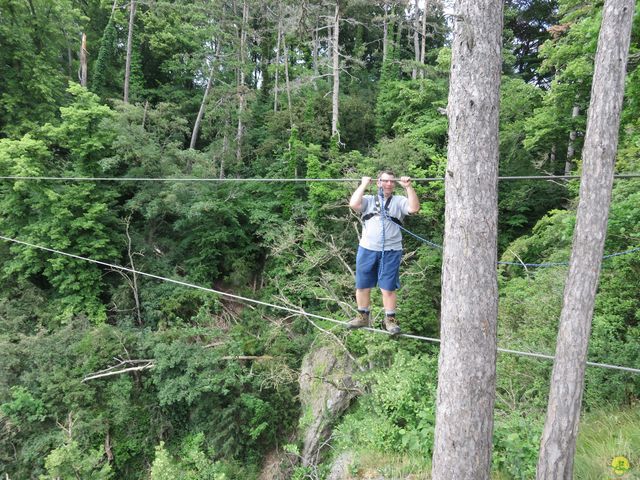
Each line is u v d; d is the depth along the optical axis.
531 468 5.24
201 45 26.56
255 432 13.06
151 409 13.45
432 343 13.44
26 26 20.52
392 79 26.44
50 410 12.65
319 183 17.66
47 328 15.05
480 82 3.62
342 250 16.80
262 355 15.56
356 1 23.17
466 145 3.69
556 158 18.64
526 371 8.64
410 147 17.42
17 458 11.93
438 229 16.55
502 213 18.31
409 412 7.82
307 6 23.20
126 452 12.73
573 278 3.86
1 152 14.23
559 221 10.98
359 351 13.01
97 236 16.39
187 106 26.78
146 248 18.02
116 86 26.12
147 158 17.22
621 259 8.23
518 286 11.55
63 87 22.06
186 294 17.14
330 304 16.52
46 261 15.73
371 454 7.79
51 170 16.58
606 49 3.70
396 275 4.89
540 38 26.14
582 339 3.79
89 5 27.48
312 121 23.20
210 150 22.52
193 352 13.84
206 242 18.98
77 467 9.78
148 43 27.41
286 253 18.08
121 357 14.06
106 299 17.09
